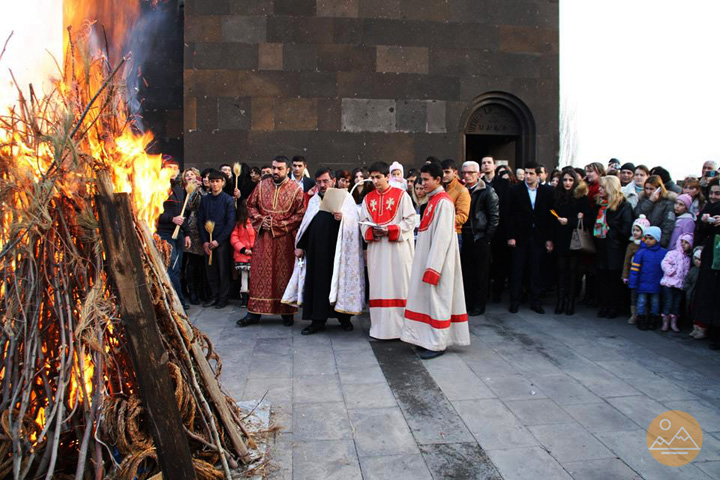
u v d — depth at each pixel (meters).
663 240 5.96
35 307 2.54
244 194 8.02
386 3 10.42
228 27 10.08
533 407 3.89
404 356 5.04
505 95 10.96
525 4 10.91
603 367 4.75
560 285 6.76
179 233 6.61
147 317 2.26
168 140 11.09
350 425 3.57
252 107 10.14
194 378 2.84
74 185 2.54
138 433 2.51
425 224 5.05
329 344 5.41
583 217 6.49
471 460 3.14
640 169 7.14
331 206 5.76
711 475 2.99
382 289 5.50
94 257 2.68
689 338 5.65
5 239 2.54
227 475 2.76
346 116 10.34
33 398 2.54
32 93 2.67
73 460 2.54
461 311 5.12
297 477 2.94
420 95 10.57
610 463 3.11
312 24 10.23
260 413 3.66
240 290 7.48
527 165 6.80
